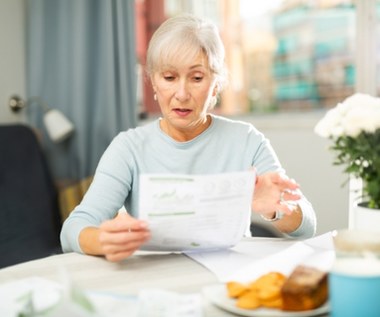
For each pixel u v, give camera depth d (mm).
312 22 2791
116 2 2982
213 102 1392
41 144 3031
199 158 1403
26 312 693
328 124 909
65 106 3205
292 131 2725
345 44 2699
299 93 2881
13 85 3229
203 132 1414
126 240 942
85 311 594
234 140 1435
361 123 861
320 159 2639
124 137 1397
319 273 780
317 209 2660
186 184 916
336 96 2770
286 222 1195
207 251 1082
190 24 1257
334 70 2756
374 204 938
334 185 2602
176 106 1282
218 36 1287
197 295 811
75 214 1194
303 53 2842
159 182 904
